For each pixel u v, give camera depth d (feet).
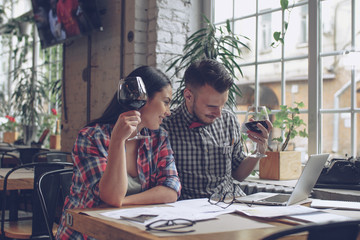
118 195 4.80
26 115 19.49
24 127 18.62
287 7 9.80
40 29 14.97
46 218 6.42
